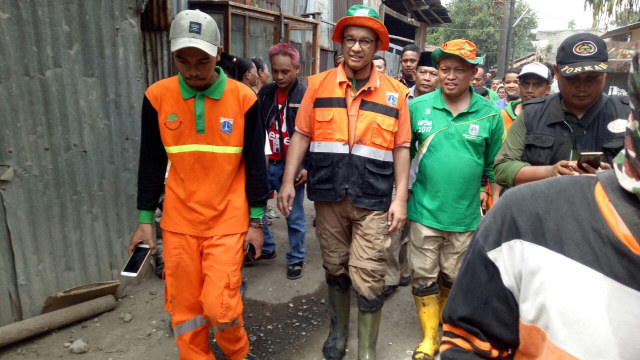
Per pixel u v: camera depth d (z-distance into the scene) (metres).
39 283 3.02
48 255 3.05
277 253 4.59
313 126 2.72
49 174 3.00
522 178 2.31
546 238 0.89
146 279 3.76
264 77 5.03
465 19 38.09
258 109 2.42
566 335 0.84
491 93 5.51
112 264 3.45
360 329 2.73
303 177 3.72
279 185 4.05
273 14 6.74
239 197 2.44
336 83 2.66
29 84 2.84
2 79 2.71
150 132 2.38
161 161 2.45
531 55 25.03
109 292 3.35
